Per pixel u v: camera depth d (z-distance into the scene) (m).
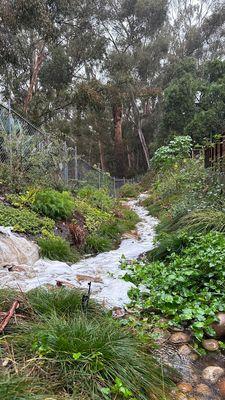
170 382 1.90
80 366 1.70
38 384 1.54
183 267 3.28
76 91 17.17
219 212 4.71
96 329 1.97
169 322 2.51
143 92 25.92
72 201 7.16
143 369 1.82
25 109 17.28
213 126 18.55
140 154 30.66
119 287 3.09
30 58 18.61
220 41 30.83
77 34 18.72
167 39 28.39
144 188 17.80
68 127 22.61
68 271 3.79
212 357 2.25
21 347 1.80
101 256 5.08
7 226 4.95
